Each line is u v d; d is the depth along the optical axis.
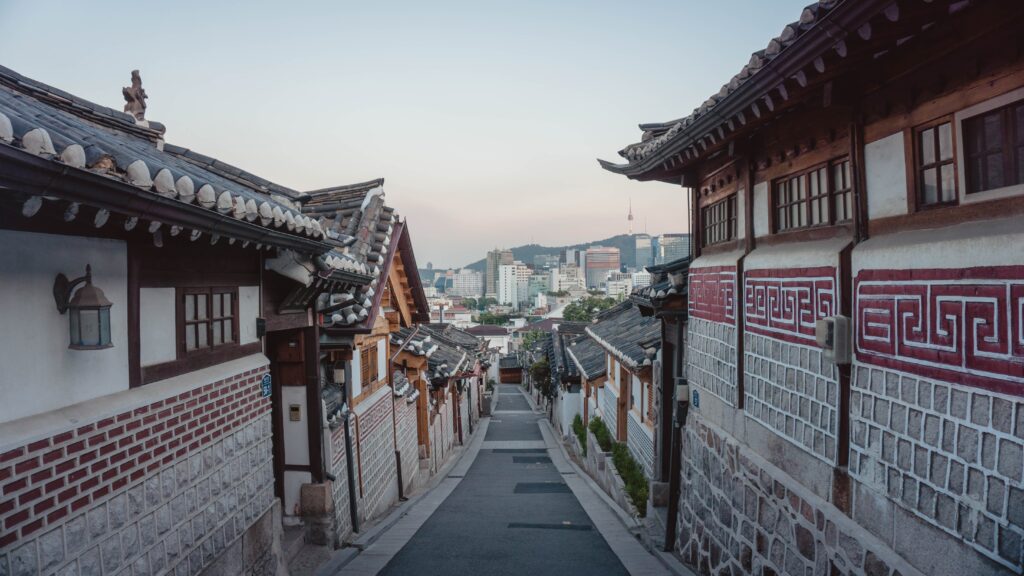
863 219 4.97
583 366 22.66
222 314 5.72
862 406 4.82
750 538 6.75
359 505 10.39
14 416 3.43
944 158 4.18
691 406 9.13
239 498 5.75
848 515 5.03
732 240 7.83
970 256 3.74
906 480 4.32
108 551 4.02
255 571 6.00
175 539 4.75
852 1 3.42
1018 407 3.42
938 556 4.02
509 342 93.75
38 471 3.49
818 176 5.82
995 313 3.57
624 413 16.61
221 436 5.46
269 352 8.52
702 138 6.37
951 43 3.88
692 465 8.89
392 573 7.98
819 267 5.46
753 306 6.87
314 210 11.21
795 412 5.92
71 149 2.80
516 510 12.55
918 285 4.20
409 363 17.06
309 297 7.71
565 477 17.42
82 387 3.93
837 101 4.86
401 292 13.64
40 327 3.60
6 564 3.28
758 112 5.16
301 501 8.44
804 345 5.73
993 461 3.58
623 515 11.69
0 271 3.33
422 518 11.66
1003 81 3.60
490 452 24.12
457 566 8.30
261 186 7.30
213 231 4.32
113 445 4.09
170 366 4.88
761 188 6.93
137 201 3.41
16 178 2.60
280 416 8.53
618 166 8.91
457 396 26.81
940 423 4.00
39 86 5.25
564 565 8.41
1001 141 3.71
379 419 12.16
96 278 4.06
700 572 8.31
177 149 7.19
